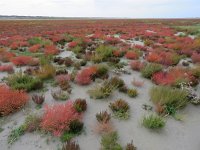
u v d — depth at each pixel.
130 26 38.75
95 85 8.05
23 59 10.98
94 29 31.03
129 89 7.38
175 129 5.47
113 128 5.36
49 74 8.65
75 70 9.75
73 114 5.55
